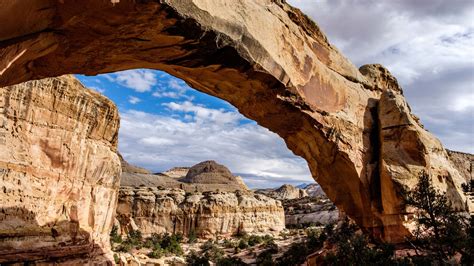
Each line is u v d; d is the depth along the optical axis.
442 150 21.08
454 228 14.52
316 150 18.95
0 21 7.82
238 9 12.84
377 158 19.84
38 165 22.48
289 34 15.83
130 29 10.13
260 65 13.49
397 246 17.80
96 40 10.24
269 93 15.21
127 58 12.04
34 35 8.88
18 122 21.48
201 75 14.48
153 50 11.62
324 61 18.84
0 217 19.52
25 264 20.17
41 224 22.08
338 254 18.41
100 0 8.65
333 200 20.33
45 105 23.23
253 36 12.92
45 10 8.55
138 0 9.14
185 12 10.34
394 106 19.94
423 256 14.96
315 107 16.86
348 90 19.77
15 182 20.77
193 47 11.66
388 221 18.31
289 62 15.34
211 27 11.27
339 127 18.20
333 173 19.55
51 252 21.86
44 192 22.69
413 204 16.06
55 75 11.36
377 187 19.28
